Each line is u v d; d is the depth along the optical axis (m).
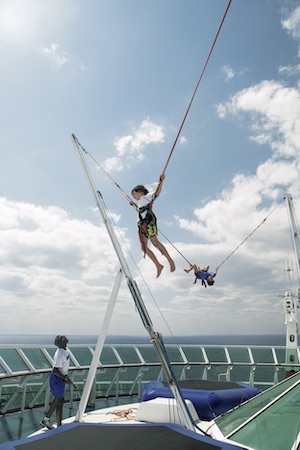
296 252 9.88
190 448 4.25
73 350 11.02
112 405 9.84
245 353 13.51
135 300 6.00
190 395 7.91
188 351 13.40
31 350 9.84
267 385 11.49
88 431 4.98
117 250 6.42
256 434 5.02
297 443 4.35
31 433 7.07
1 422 7.83
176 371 11.87
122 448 4.28
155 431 4.92
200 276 5.65
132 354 12.40
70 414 8.62
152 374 11.38
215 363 11.91
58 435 4.83
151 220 4.89
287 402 5.27
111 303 7.37
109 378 10.69
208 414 7.52
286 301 14.67
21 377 8.31
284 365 11.34
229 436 5.32
